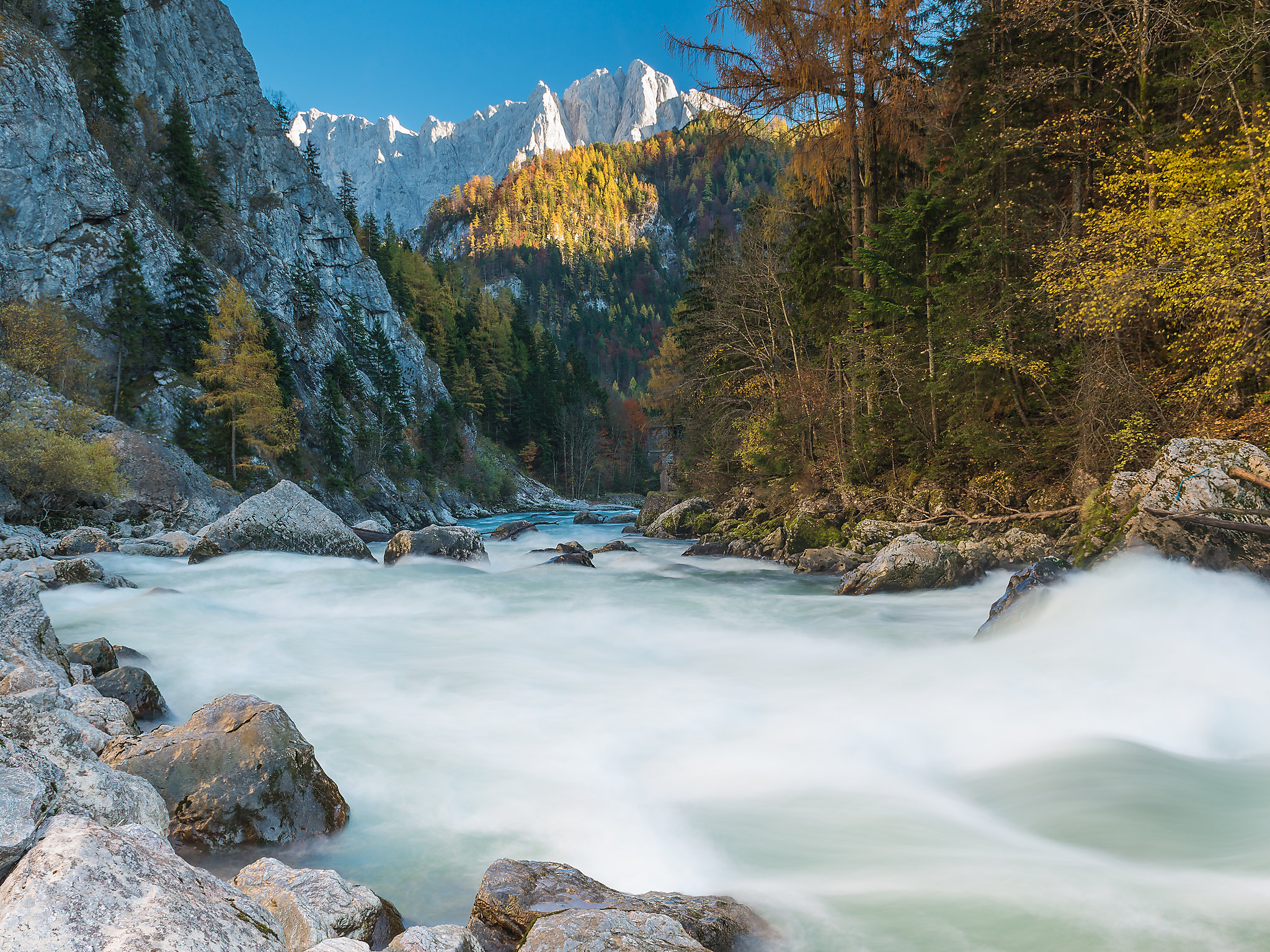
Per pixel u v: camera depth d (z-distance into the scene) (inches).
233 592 616.4
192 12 3641.7
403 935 130.0
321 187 4087.1
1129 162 685.3
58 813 134.2
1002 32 833.5
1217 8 679.7
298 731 223.5
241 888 149.8
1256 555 421.4
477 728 293.3
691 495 1525.6
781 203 1267.2
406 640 455.5
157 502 1336.1
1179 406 645.9
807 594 637.3
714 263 1515.7
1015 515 748.0
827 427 1050.7
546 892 159.0
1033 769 252.2
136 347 2237.9
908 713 311.7
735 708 320.2
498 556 961.5
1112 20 734.5
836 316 1090.1
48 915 92.8
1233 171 541.0
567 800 231.8
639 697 337.1
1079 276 615.2
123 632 447.2
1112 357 682.8
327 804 212.5
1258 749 269.0
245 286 3107.8
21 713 198.7
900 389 917.8
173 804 197.9
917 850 199.2
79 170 2364.7
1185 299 567.2
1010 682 342.6
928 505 872.3
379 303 4094.5
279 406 2192.4
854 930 157.1
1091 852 195.9
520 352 5098.4
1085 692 322.7
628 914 141.9
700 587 681.0
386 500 2891.2
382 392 3442.4
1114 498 519.2
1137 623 386.3
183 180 3068.4
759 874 186.4
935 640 451.2
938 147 1016.9
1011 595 443.5
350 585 647.1
